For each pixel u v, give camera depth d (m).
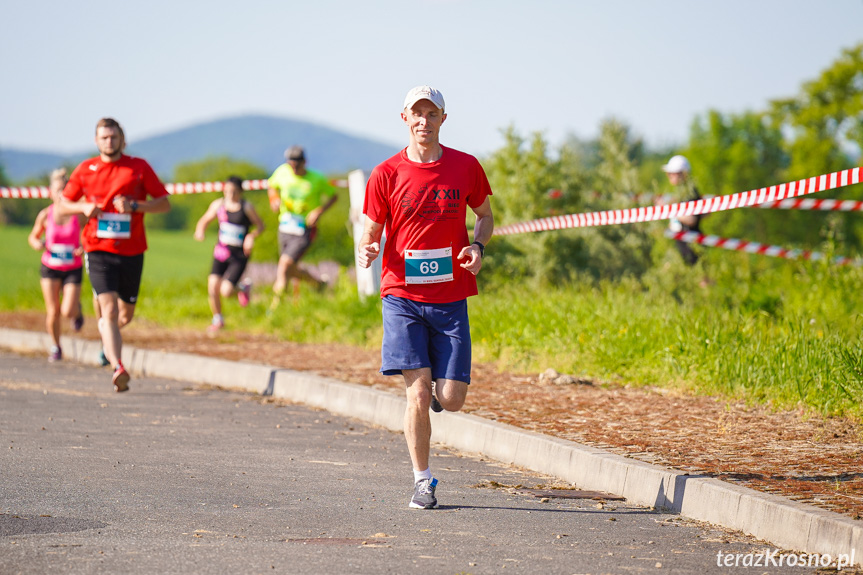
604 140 53.75
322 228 97.75
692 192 44.19
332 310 44.94
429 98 17.02
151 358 37.34
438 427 24.28
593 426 22.72
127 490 17.61
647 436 21.53
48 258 38.59
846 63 158.88
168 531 14.89
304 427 25.88
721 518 16.53
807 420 22.83
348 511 16.70
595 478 19.36
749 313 33.81
